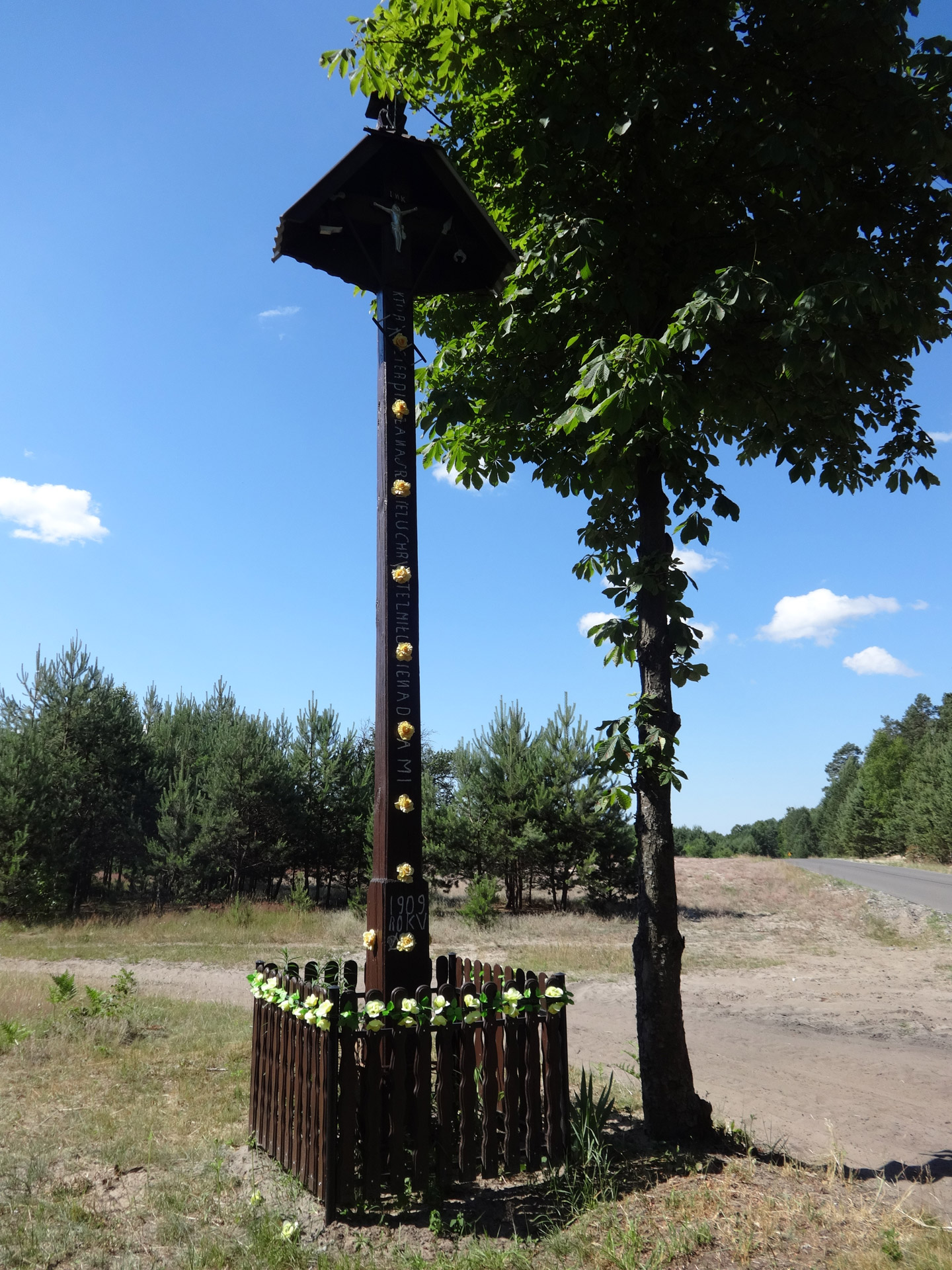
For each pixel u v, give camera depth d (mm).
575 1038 9250
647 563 5637
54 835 23891
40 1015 9297
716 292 4555
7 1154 5098
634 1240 3861
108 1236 4098
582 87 5285
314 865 30172
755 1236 3939
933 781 54781
